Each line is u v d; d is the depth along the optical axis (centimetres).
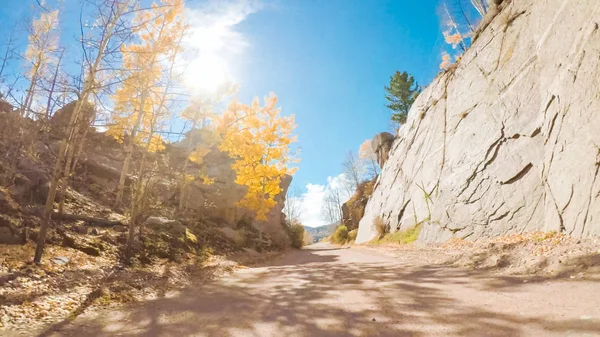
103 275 752
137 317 507
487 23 2078
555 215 1045
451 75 2316
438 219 1797
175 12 1222
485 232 1406
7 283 548
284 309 549
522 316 417
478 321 416
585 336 325
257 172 1975
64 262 757
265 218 2078
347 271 1019
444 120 2180
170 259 1153
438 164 2058
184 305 595
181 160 2200
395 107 4338
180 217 1777
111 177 1800
